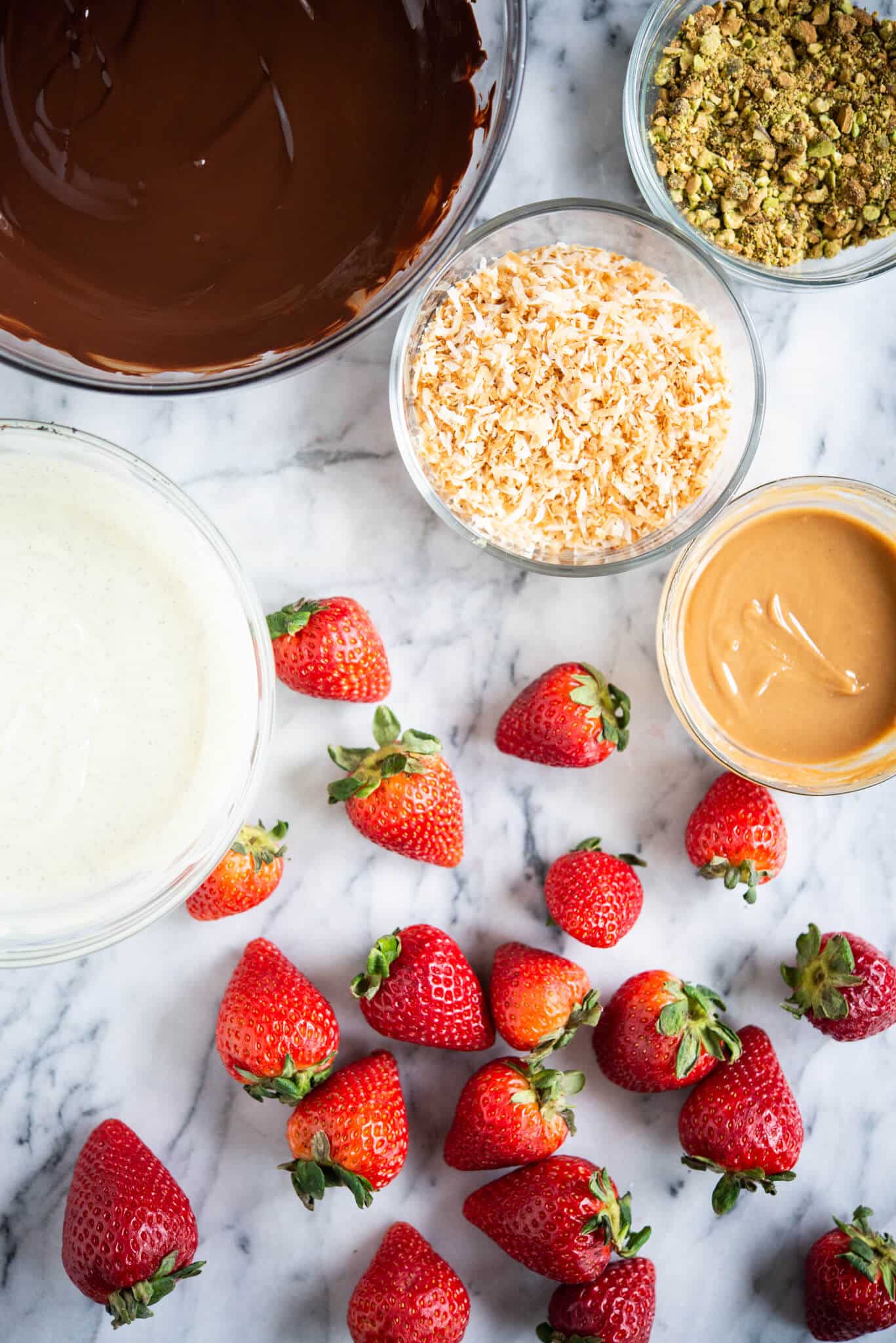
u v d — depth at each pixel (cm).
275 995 52
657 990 53
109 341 49
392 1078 53
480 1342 55
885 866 56
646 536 53
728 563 53
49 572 50
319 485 54
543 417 51
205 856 50
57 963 50
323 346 49
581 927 53
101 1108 54
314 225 49
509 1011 53
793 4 53
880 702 53
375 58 48
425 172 49
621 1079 54
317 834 55
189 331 50
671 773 56
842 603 53
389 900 55
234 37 48
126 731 50
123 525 50
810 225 53
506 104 48
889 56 53
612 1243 52
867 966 54
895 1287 54
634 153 52
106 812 50
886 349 55
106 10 48
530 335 51
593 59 54
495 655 55
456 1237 55
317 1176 51
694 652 54
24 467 50
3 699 50
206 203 49
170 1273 51
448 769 53
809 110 53
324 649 52
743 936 56
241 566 51
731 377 53
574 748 53
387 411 54
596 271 53
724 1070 54
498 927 55
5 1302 54
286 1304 55
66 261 49
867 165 53
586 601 55
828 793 53
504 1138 52
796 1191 56
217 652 51
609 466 52
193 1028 54
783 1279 56
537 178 54
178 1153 55
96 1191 51
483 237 52
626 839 56
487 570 55
